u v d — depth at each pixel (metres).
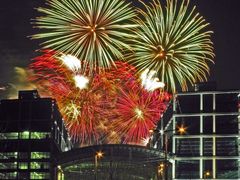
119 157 158.88
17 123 180.25
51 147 177.12
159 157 161.00
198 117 174.62
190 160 169.50
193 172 168.12
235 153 168.75
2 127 180.00
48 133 179.00
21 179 174.12
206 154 169.88
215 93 175.75
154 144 195.12
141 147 158.62
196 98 176.50
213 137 171.62
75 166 164.00
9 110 181.88
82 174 166.25
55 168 166.88
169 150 177.88
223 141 171.00
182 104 176.75
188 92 177.00
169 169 167.38
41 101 181.88
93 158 158.00
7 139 178.62
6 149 177.50
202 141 171.62
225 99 175.12
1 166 175.88
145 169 163.88
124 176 164.25
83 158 158.88
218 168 168.25
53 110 181.25
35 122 180.00
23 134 178.88
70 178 166.88
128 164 162.50
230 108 174.00
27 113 181.25
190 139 172.50
